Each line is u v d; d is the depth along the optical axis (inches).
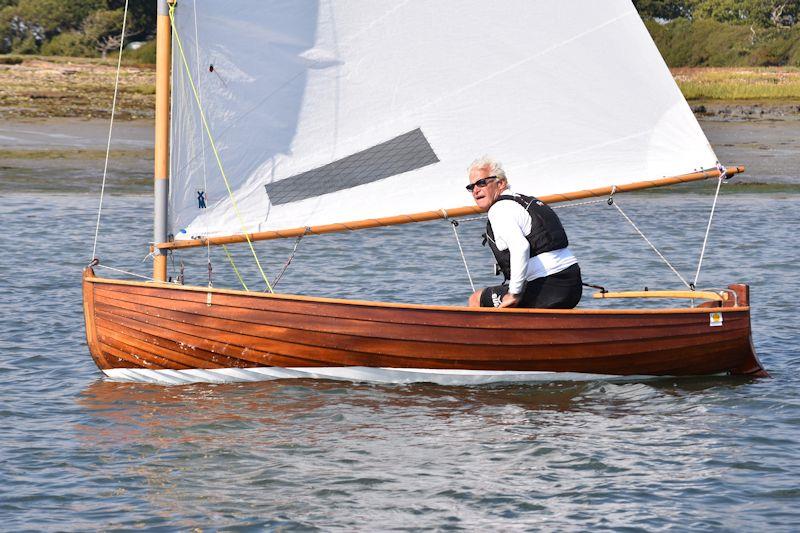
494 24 892.6
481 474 706.2
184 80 839.1
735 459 732.0
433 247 1728.6
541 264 858.8
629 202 2401.6
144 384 898.7
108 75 5433.1
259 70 857.5
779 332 1119.6
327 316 868.6
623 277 1470.2
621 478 699.4
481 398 861.8
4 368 955.3
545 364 887.7
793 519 638.5
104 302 879.7
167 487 684.7
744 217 2130.9
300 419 807.7
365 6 872.9
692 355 907.4
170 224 860.6
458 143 906.7
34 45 7514.8
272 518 639.8
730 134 3769.7
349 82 881.5
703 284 1419.8
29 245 1663.4
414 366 883.4
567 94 905.5
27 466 716.0
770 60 6742.1
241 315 866.8
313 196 888.3
